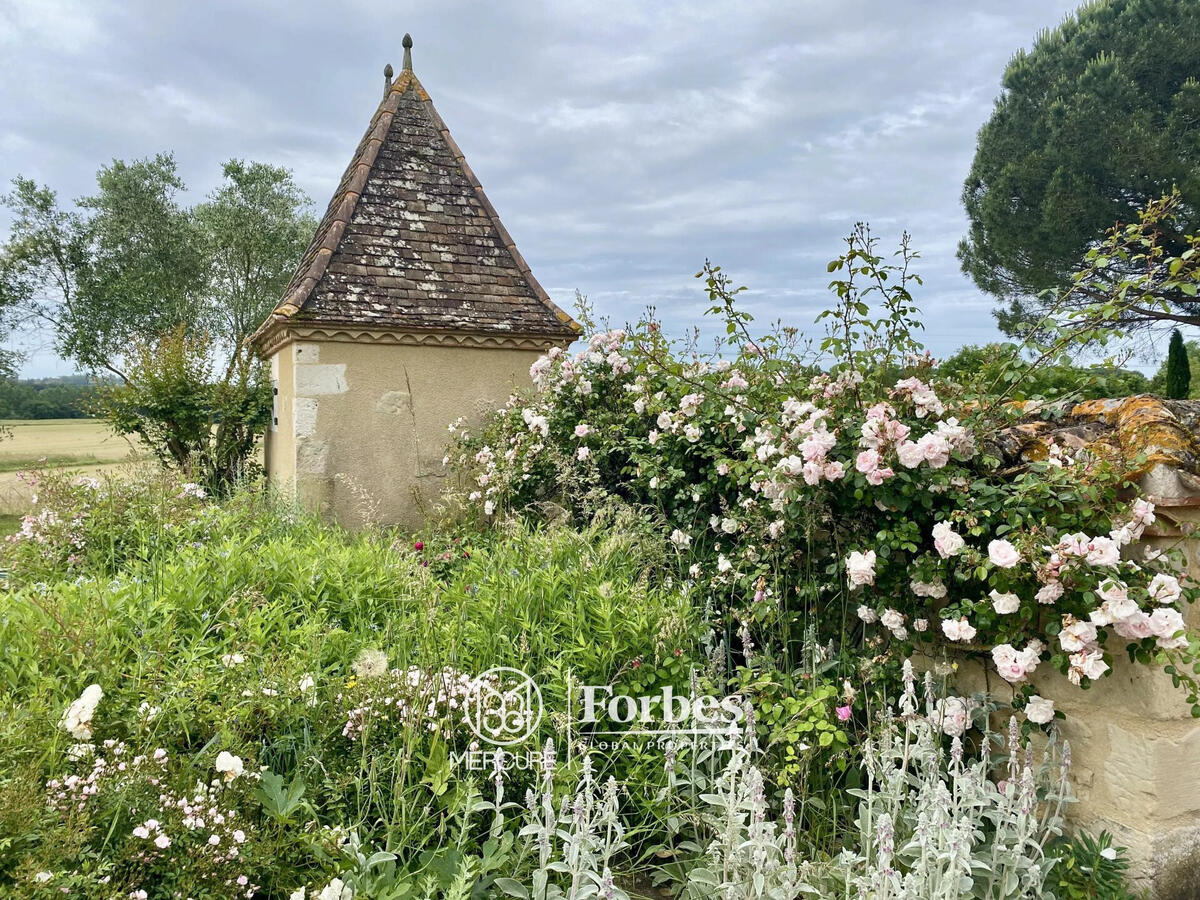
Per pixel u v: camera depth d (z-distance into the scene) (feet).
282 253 66.13
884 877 7.47
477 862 8.22
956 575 10.74
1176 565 10.02
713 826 9.46
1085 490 9.84
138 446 37.45
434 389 25.52
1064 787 9.68
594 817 9.06
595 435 20.26
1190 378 47.93
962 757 11.97
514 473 21.47
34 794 6.83
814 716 10.64
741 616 13.01
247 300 66.03
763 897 8.49
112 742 7.77
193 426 37.45
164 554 16.22
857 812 11.25
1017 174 55.47
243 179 66.03
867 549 11.91
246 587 12.44
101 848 6.97
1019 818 9.06
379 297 25.05
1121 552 10.34
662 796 9.77
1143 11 54.80
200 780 8.05
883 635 12.93
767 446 12.94
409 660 10.77
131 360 38.96
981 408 11.98
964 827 8.19
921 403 12.30
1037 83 58.49
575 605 12.18
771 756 11.06
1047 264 55.88
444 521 22.27
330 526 22.27
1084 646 9.58
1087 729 10.54
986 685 11.84
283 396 27.99
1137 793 9.91
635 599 11.90
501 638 11.35
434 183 28.66
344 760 9.35
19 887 6.02
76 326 60.70
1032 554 9.80
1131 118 50.60
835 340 13.65
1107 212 50.42
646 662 11.14
